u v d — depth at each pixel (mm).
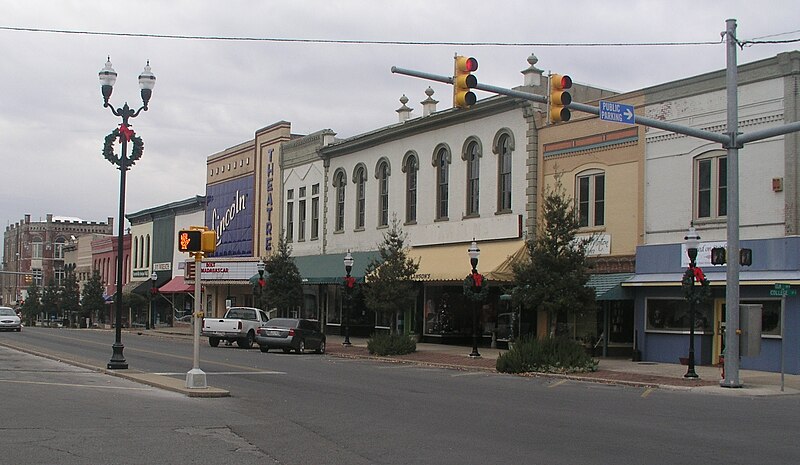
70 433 11805
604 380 22281
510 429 13047
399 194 40688
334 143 46938
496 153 34719
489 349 34594
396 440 11852
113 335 51281
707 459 10594
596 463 10250
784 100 24359
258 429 12742
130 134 23734
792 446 11656
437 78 16969
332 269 43281
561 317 31422
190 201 63531
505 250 33312
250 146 56125
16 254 123250
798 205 23953
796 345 23609
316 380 21438
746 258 20859
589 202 30484
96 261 84062
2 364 24719
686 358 26594
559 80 17094
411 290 34688
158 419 13477
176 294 65750
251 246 55281
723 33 20875
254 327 37625
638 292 28219
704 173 26688
